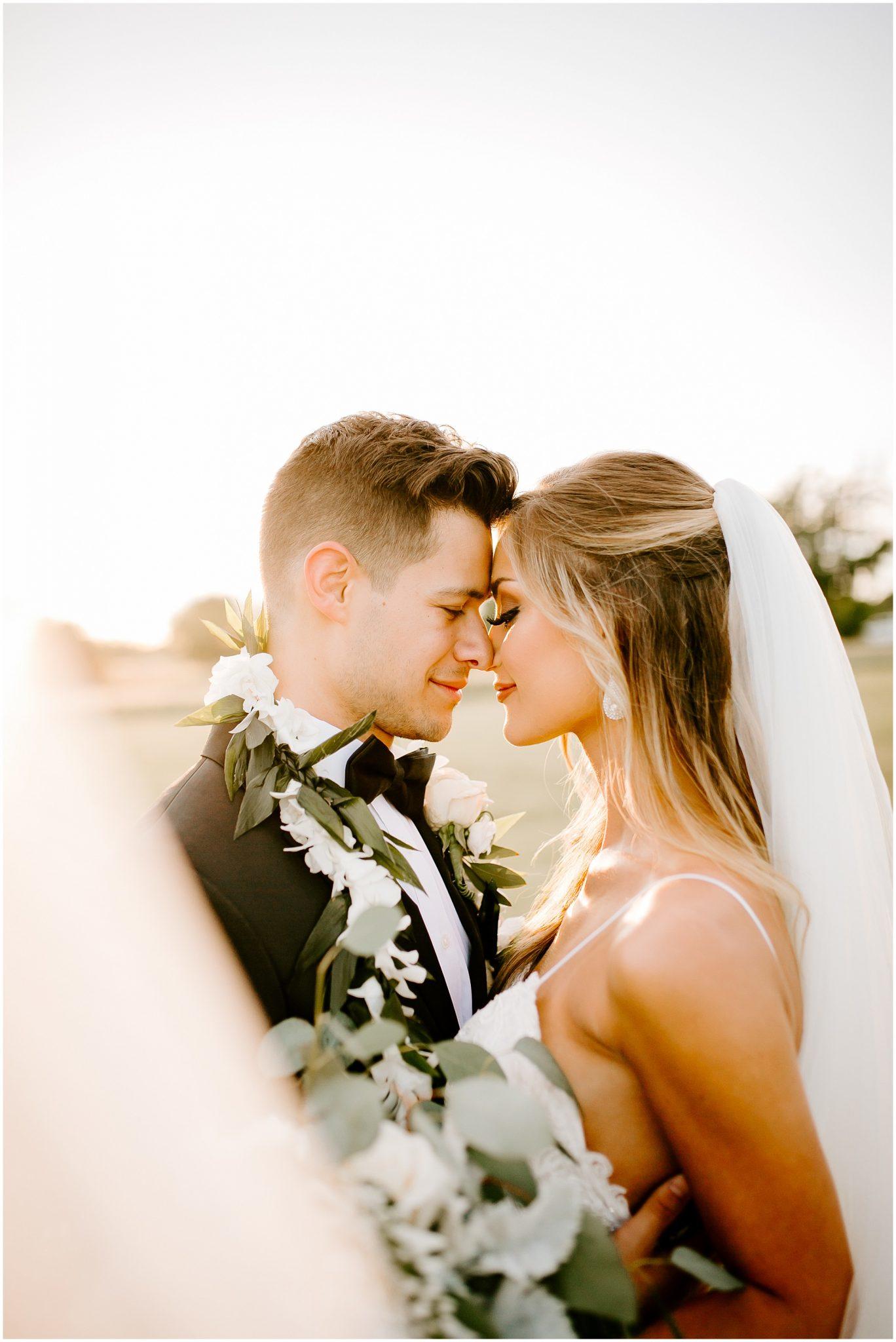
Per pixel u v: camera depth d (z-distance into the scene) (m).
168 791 1.60
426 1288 0.84
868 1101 1.36
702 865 1.30
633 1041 1.16
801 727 1.50
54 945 1.10
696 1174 1.13
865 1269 1.32
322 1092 0.92
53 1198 0.95
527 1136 0.87
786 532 1.60
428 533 1.73
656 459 1.70
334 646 1.76
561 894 1.82
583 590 1.54
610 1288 0.89
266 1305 0.89
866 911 1.44
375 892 1.41
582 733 1.67
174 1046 1.14
